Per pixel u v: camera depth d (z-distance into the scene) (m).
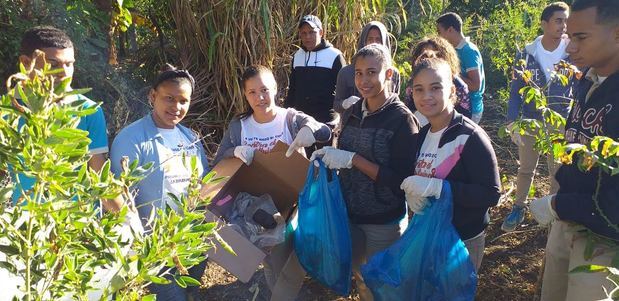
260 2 5.18
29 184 1.98
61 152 1.22
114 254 1.42
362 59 2.68
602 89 2.16
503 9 8.83
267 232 2.86
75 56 4.76
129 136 2.62
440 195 2.40
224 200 2.99
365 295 3.10
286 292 3.07
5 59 4.42
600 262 2.21
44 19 4.65
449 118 2.51
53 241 1.31
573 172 2.25
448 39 4.39
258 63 5.40
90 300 1.57
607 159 1.98
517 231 4.36
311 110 4.44
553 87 4.04
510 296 3.59
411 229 2.49
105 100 5.10
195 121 5.42
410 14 8.32
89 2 5.21
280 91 5.60
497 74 7.78
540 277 3.22
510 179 5.27
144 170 1.47
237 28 5.30
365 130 2.77
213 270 3.90
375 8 5.93
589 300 2.26
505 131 2.91
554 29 4.03
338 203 2.78
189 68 5.62
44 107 1.18
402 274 2.47
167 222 1.46
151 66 6.11
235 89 5.37
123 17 5.48
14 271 1.32
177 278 1.54
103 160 2.52
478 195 2.39
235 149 3.01
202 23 5.46
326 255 2.77
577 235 2.30
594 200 2.07
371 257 2.71
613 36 2.06
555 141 2.52
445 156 2.46
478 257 2.68
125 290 1.44
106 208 2.39
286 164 2.97
